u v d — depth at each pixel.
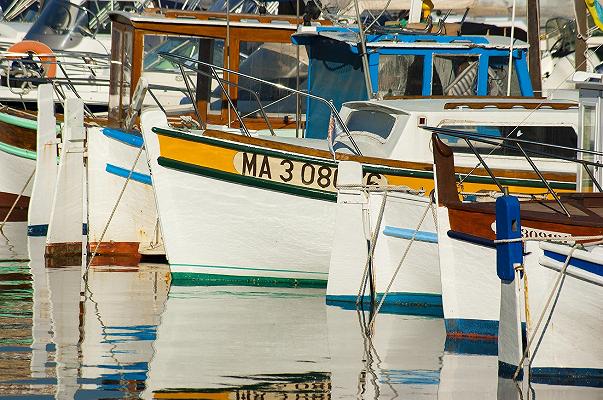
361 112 44.88
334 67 49.66
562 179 42.25
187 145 41.53
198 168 41.59
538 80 53.09
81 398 25.23
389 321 35.84
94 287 41.09
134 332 32.66
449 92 48.09
